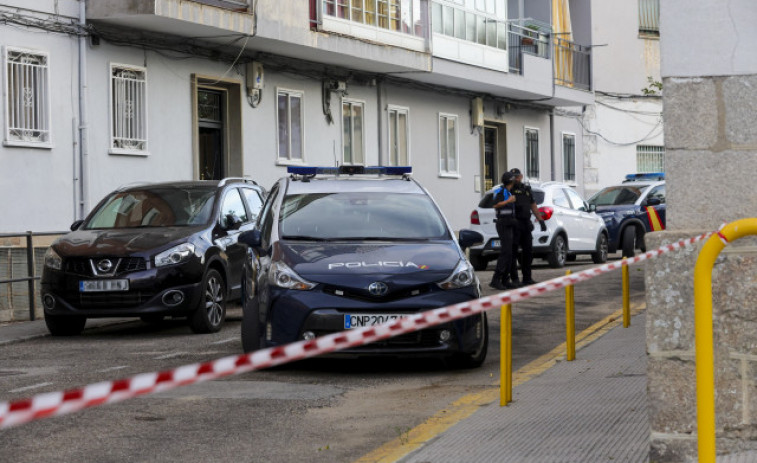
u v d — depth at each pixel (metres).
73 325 16.08
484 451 7.44
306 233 12.66
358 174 14.33
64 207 22.05
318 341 3.80
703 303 5.00
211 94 26.94
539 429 8.09
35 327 17.14
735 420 6.41
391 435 8.56
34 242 18.64
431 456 7.38
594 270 6.07
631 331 14.09
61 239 15.96
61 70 22.00
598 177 47.31
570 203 29.17
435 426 8.62
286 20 26.30
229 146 27.20
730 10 6.53
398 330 4.16
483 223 28.08
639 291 20.59
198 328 15.79
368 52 29.69
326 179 13.89
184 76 25.45
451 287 11.63
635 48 48.53
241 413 9.52
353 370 12.02
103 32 22.91
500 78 36.81
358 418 9.28
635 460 6.90
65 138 22.09
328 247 12.21
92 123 22.73
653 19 49.19
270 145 28.38
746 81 6.53
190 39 25.39
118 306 15.29
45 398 2.96
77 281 15.30
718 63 6.56
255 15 25.23
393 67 31.48
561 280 5.65
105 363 12.73
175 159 25.09
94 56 22.80
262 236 13.16
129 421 9.19
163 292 15.30
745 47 6.52
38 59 21.53
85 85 22.48
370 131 32.88
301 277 11.59
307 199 13.29
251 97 27.64
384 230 12.77
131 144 23.92
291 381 11.24
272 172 28.45
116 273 15.26
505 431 8.10
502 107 40.38
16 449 8.16
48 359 13.20
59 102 21.95
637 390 9.55
